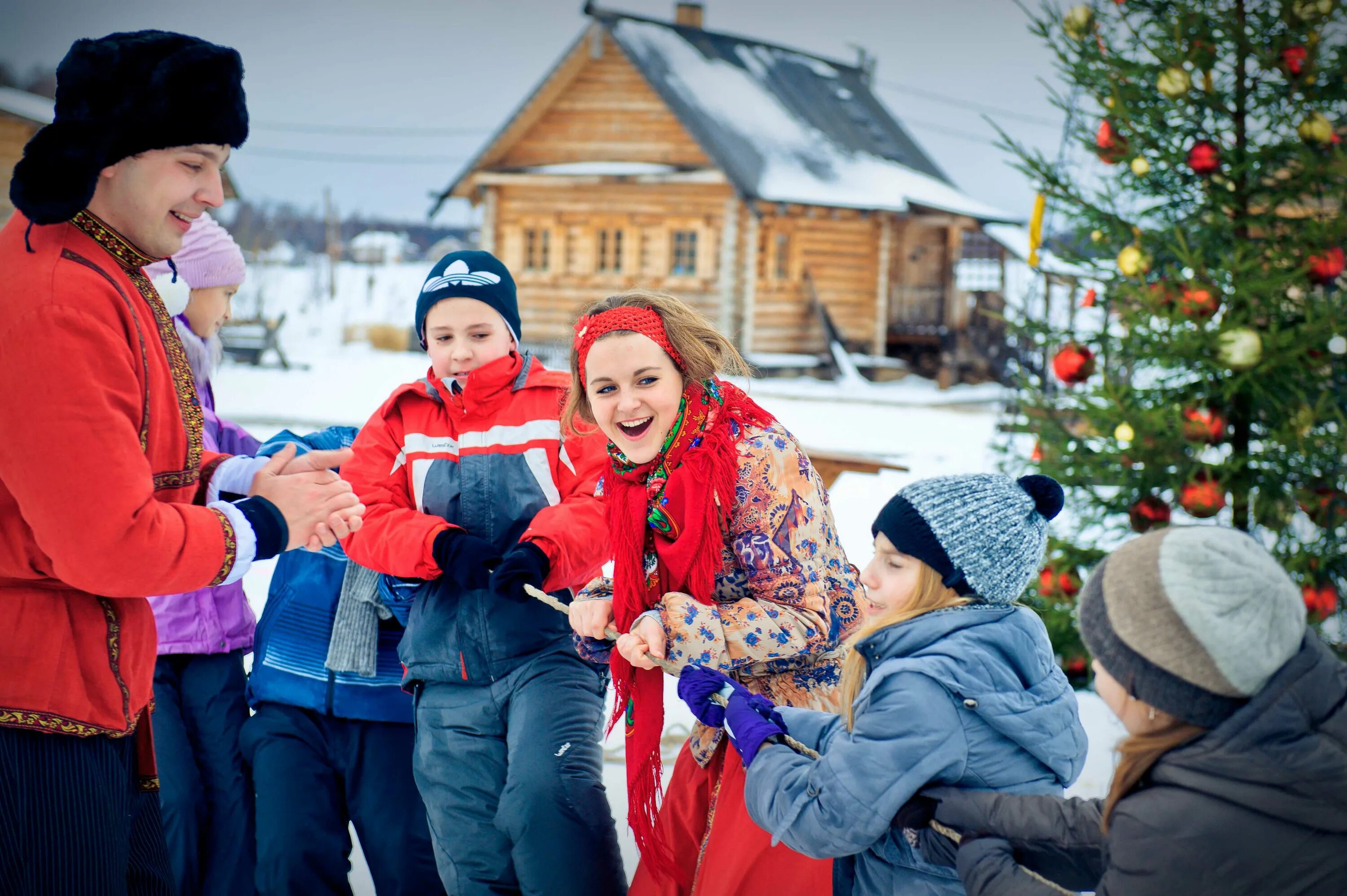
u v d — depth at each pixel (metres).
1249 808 1.32
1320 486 3.64
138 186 1.85
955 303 23.98
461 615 2.44
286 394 16.81
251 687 2.68
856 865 1.92
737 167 20.58
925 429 14.18
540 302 22.92
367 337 27.98
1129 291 3.76
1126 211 3.93
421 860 2.66
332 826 2.60
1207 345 3.54
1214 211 3.72
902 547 1.80
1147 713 1.42
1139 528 3.85
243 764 2.71
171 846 2.63
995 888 1.59
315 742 2.64
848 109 26.39
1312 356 3.54
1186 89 3.56
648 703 2.18
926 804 1.73
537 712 2.36
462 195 23.44
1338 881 1.31
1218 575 1.33
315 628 2.67
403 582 2.54
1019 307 4.24
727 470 2.08
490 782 2.44
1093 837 1.61
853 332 23.02
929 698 1.71
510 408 2.55
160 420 1.93
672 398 2.10
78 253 1.82
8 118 18.41
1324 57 3.52
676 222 21.91
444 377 2.60
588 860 2.28
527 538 2.40
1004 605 1.83
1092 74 3.81
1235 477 3.79
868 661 1.86
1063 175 3.98
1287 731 1.31
